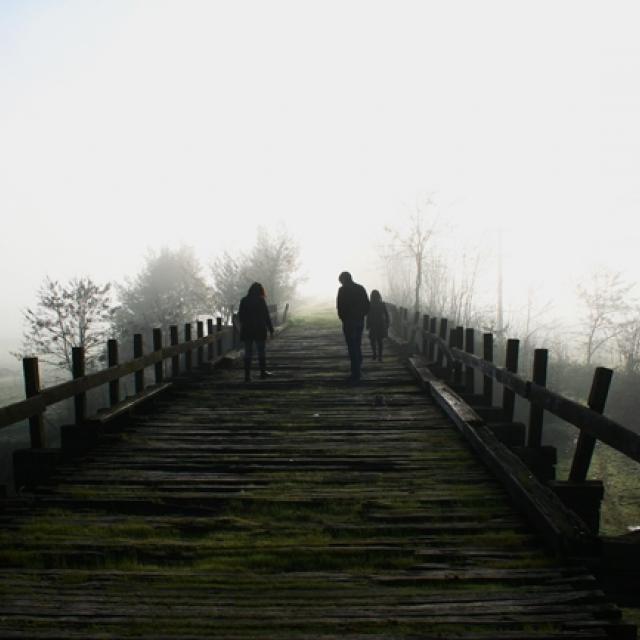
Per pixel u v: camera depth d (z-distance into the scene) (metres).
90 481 5.66
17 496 5.21
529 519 4.48
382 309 14.34
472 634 2.96
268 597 3.38
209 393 10.47
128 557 3.99
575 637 2.93
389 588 3.50
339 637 2.94
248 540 4.28
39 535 4.33
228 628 3.04
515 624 3.06
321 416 8.50
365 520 4.64
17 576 3.67
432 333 13.84
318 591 3.46
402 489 5.36
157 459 6.38
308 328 25.00
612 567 3.74
